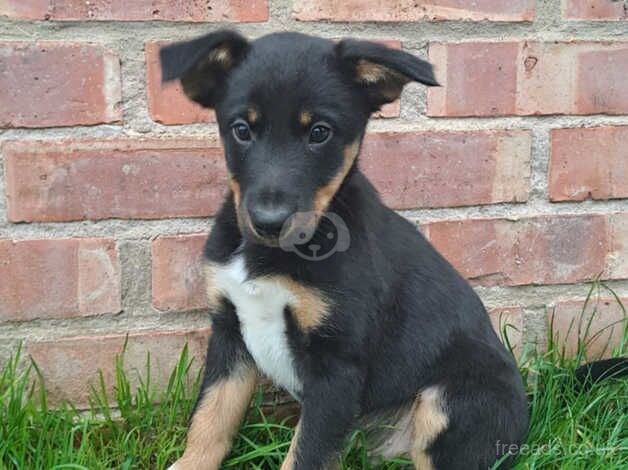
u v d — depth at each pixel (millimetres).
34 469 948
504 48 1060
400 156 1062
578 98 1084
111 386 1051
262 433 1038
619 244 1120
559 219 1103
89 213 1020
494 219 1091
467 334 997
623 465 965
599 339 1135
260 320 963
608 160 1100
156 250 1037
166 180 1027
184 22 1008
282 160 891
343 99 910
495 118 1073
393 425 1013
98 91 1002
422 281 992
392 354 981
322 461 941
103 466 950
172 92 1015
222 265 962
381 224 983
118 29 997
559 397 1055
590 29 1075
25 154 998
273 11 1021
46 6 979
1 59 979
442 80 1057
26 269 1016
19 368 1030
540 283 1113
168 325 1055
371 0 1033
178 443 1012
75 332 1038
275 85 893
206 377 997
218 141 1029
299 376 977
